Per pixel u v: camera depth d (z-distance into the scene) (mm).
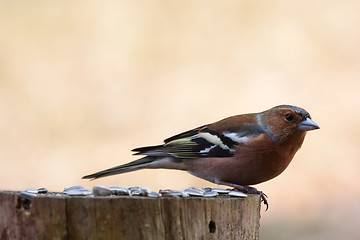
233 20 19734
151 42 18906
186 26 19516
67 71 17672
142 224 5180
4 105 16266
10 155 14320
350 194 13047
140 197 5309
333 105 16125
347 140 14945
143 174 13609
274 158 7047
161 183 13367
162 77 17469
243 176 7145
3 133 15125
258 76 17328
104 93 16812
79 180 13500
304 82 17016
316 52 18203
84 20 19750
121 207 5164
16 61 17906
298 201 12875
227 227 5617
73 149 14633
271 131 7047
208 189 6141
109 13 20047
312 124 6922
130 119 15750
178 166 7352
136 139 14883
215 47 18688
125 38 19047
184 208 5320
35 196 5219
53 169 13883
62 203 5164
